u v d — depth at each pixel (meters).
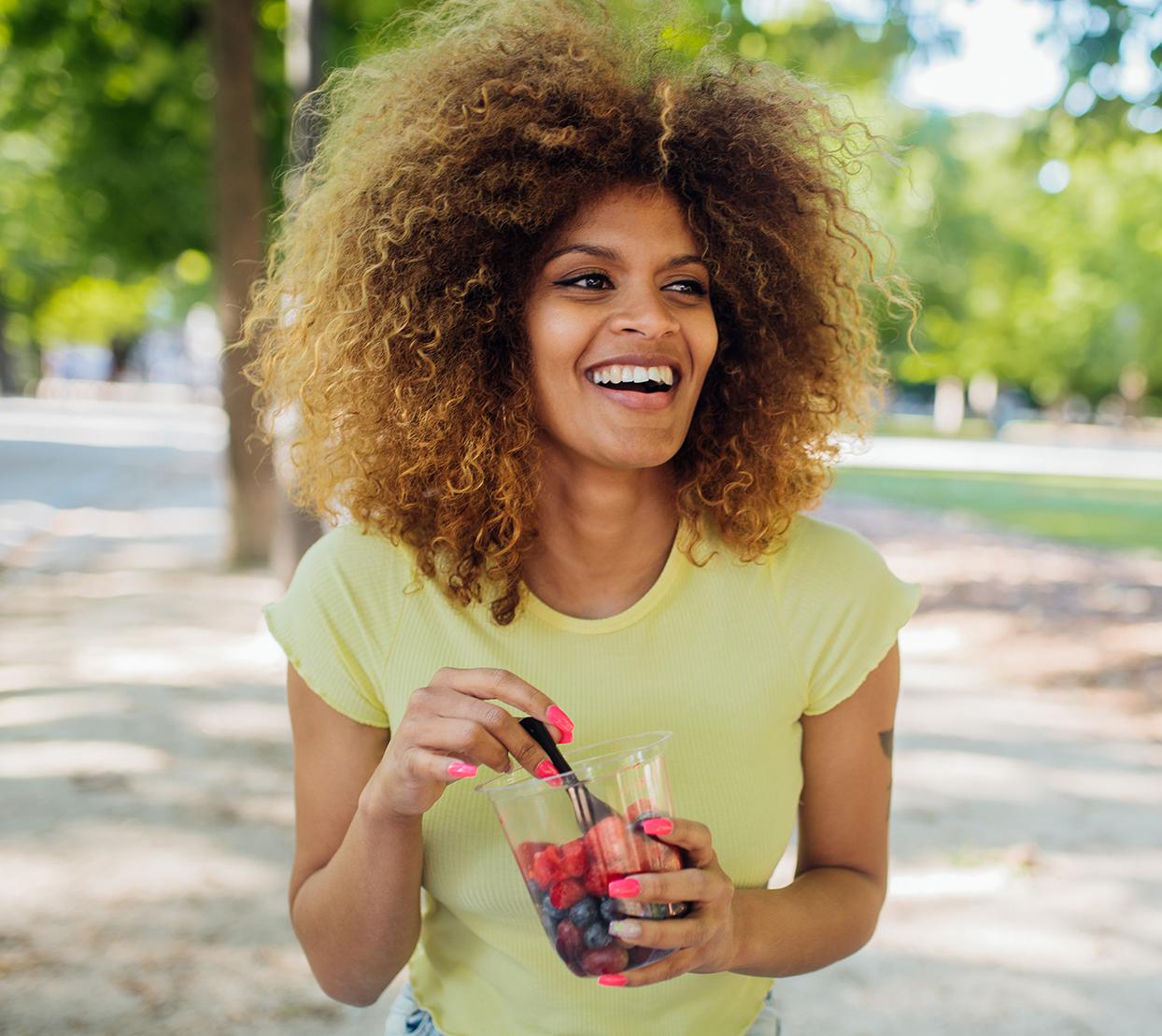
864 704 1.56
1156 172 28.16
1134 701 6.37
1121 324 40.38
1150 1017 3.16
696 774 1.50
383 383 1.60
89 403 46.22
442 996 1.61
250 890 3.79
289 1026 3.04
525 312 1.56
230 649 6.95
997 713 6.12
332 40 8.86
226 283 8.84
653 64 1.66
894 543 12.57
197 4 10.18
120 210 11.50
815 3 8.52
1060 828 4.50
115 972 3.26
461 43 1.69
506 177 1.55
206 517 13.40
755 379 1.71
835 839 1.62
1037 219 33.78
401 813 1.35
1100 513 16.64
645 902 1.18
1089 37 7.80
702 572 1.55
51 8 10.09
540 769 1.27
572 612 1.55
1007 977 3.37
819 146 1.78
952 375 44.56
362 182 1.68
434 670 1.52
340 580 1.56
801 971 1.51
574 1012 1.51
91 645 7.03
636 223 1.55
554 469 1.56
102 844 4.10
